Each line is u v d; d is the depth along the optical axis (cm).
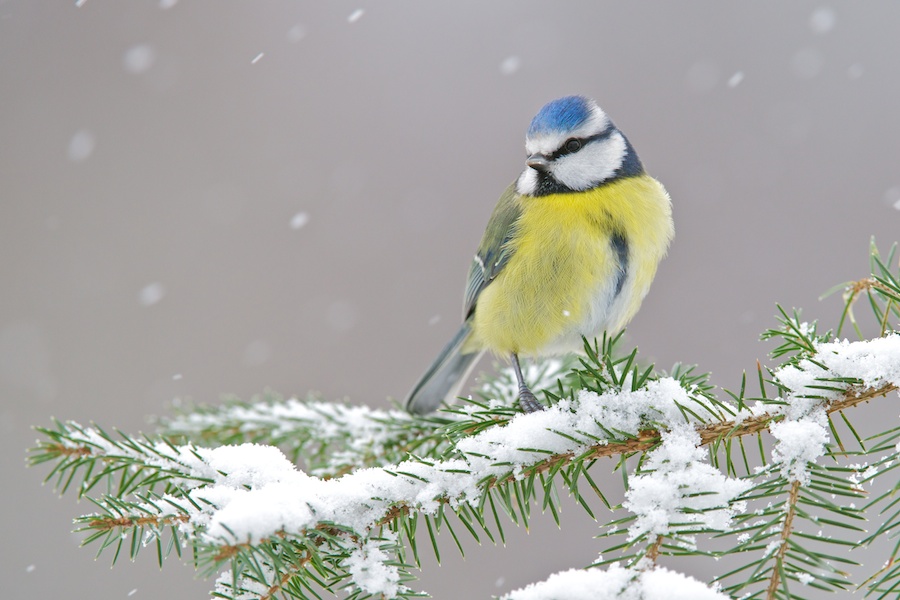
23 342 1227
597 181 647
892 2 1349
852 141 1295
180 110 1458
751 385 1095
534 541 895
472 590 886
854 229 1213
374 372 1213
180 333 1254
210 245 1334
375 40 1520
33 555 973
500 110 1437
